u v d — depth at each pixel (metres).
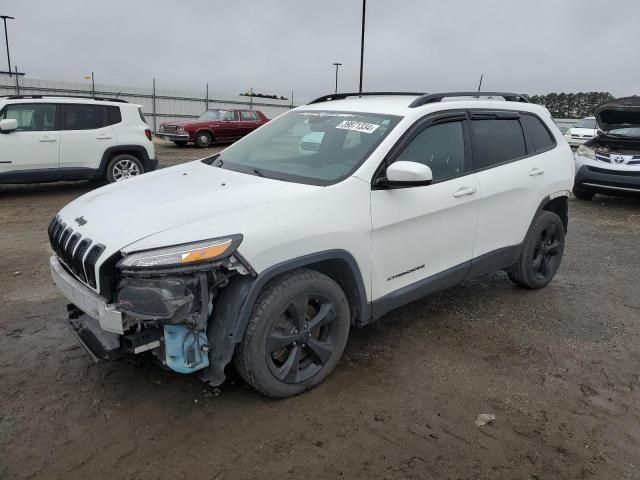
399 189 3.46
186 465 2.59
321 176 3.40
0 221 7.66
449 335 4.13
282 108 34.78
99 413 2.98
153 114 30.12
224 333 2.80
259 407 3.07
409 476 2.57
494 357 3.80
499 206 4.30
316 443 2.78
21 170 9.43
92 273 2.72
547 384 3.46
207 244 2.64
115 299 2.70
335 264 3.26
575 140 20.08
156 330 2.79
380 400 3.20
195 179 3.56
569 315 4.62
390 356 3.76
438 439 2.85
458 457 2.71
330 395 3.23
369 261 3.35
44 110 9.64
